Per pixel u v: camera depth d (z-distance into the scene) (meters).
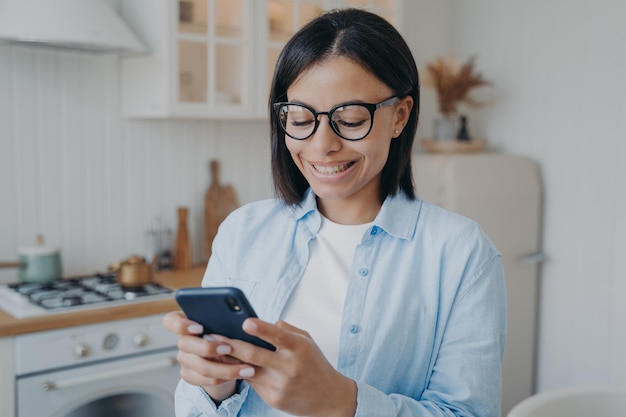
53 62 2.72
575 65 3.07
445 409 1.06
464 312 1.11
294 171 1.23
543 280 3.25
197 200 3.14
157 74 2.64
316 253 1.21
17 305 2.33
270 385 0.92
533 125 3.27
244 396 1.12
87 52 2.74
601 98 2.97
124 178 2.92
